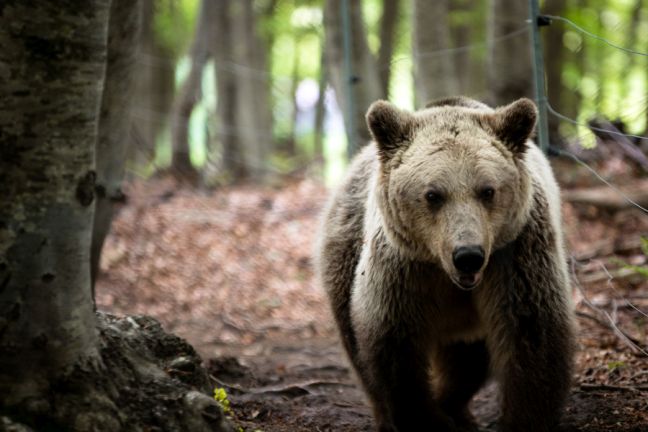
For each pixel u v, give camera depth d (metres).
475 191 7.42
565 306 8.12
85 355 6.44
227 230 23.22
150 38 43.50
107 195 11.74
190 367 7.69
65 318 6.23
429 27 22.05
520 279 7.99
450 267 7.27
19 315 6.03
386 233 8.20
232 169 36.66
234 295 18.72
